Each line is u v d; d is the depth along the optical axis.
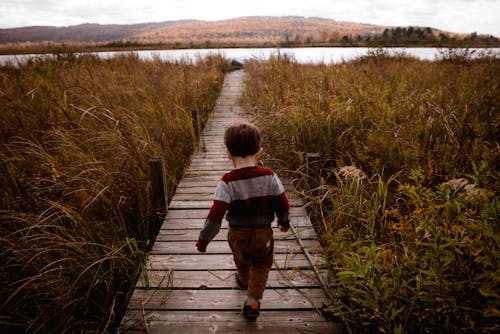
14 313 2.44
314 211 3.66
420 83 8.85
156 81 9.14
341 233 2.56
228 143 2.03
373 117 5.33
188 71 12.20
